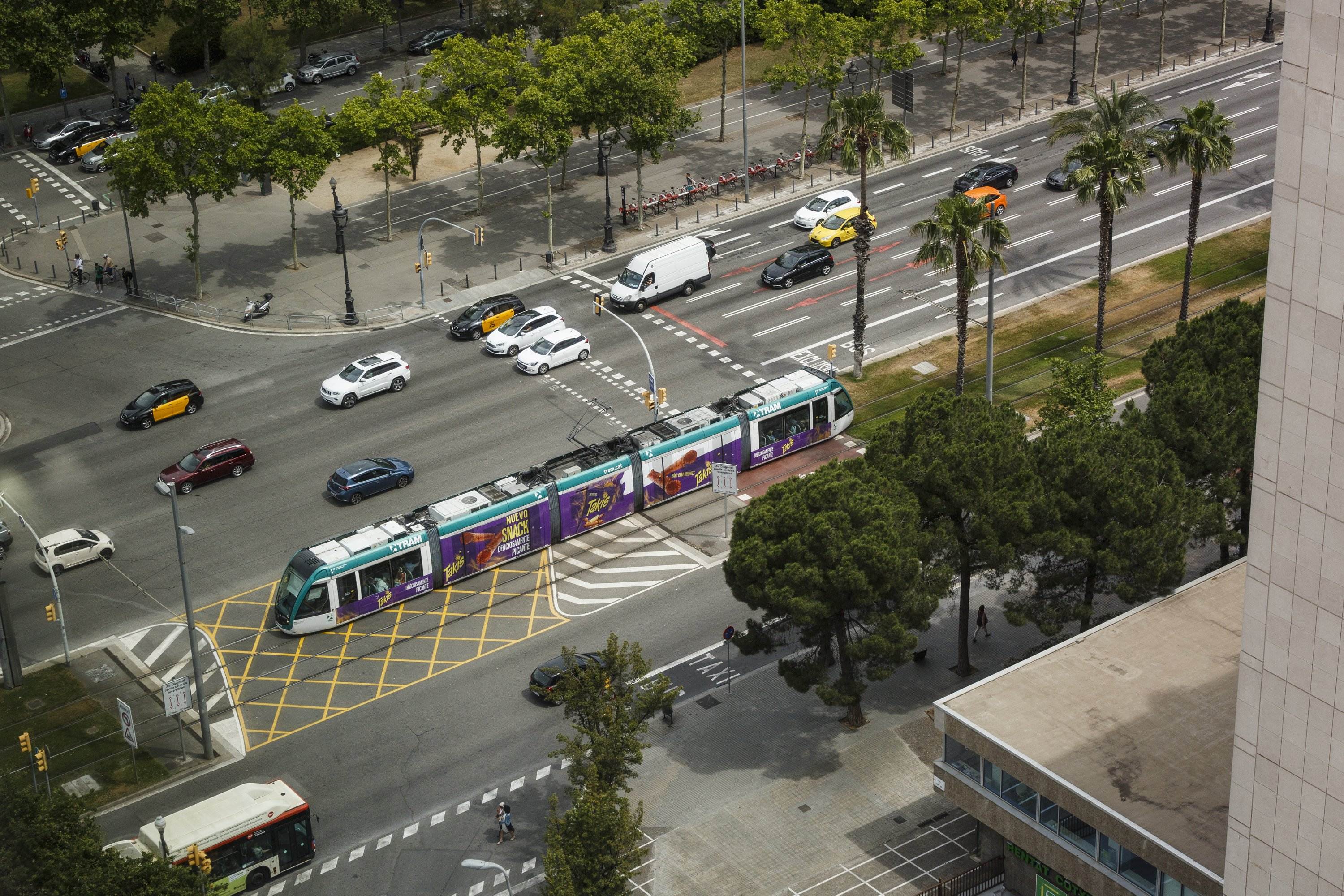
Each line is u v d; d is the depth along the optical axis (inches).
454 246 4544.8
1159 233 4409.5
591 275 4355.3
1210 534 2600.9
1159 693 2246.6
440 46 5797.2
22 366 4020.7
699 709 2797.7
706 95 5472.4
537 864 2479.1
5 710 2874.0
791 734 2721.5
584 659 2876.5
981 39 4918.8
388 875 2476.6
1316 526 1455.5
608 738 2359.7
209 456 3494.1
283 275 4416.8
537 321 3986.2
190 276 4416.8
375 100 4485.7
